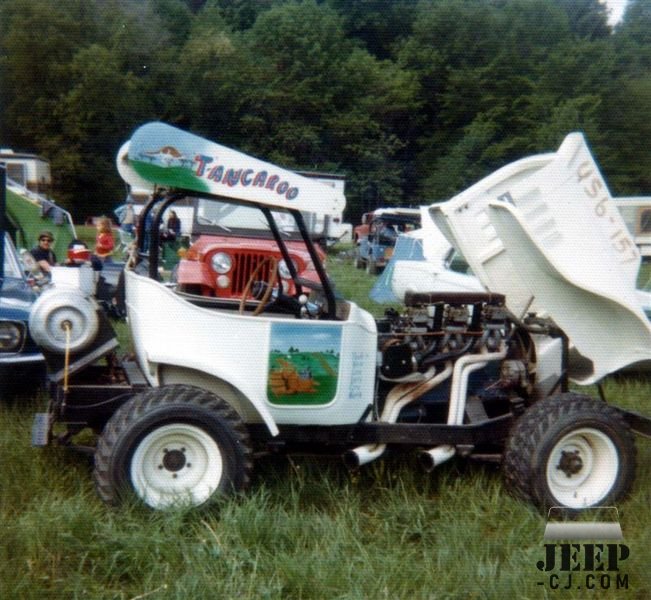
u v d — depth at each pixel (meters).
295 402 4.95
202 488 4.66
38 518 4.40
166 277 11.55
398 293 11.41
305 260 9.09
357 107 45.59
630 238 5.51
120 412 4.61
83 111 42.47
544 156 5.66
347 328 5.00
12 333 6.55
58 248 15.90
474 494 5.16
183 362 4.74
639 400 7.64
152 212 5.54
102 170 43.19
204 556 4.14
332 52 46.00
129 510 4.50
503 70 43.72
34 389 6.69
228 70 45.75
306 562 4.09
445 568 4.23
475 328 5.48
